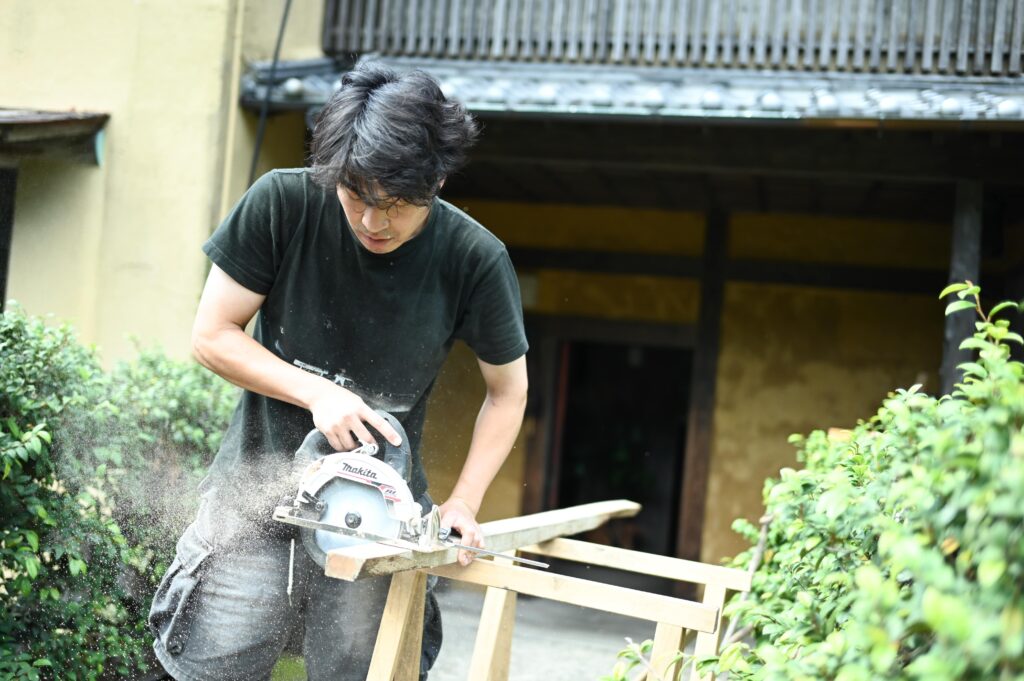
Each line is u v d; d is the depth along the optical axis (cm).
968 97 535
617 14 621
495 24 633
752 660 193
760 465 740
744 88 575
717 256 748
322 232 216
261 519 228
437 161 192
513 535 236
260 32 623
